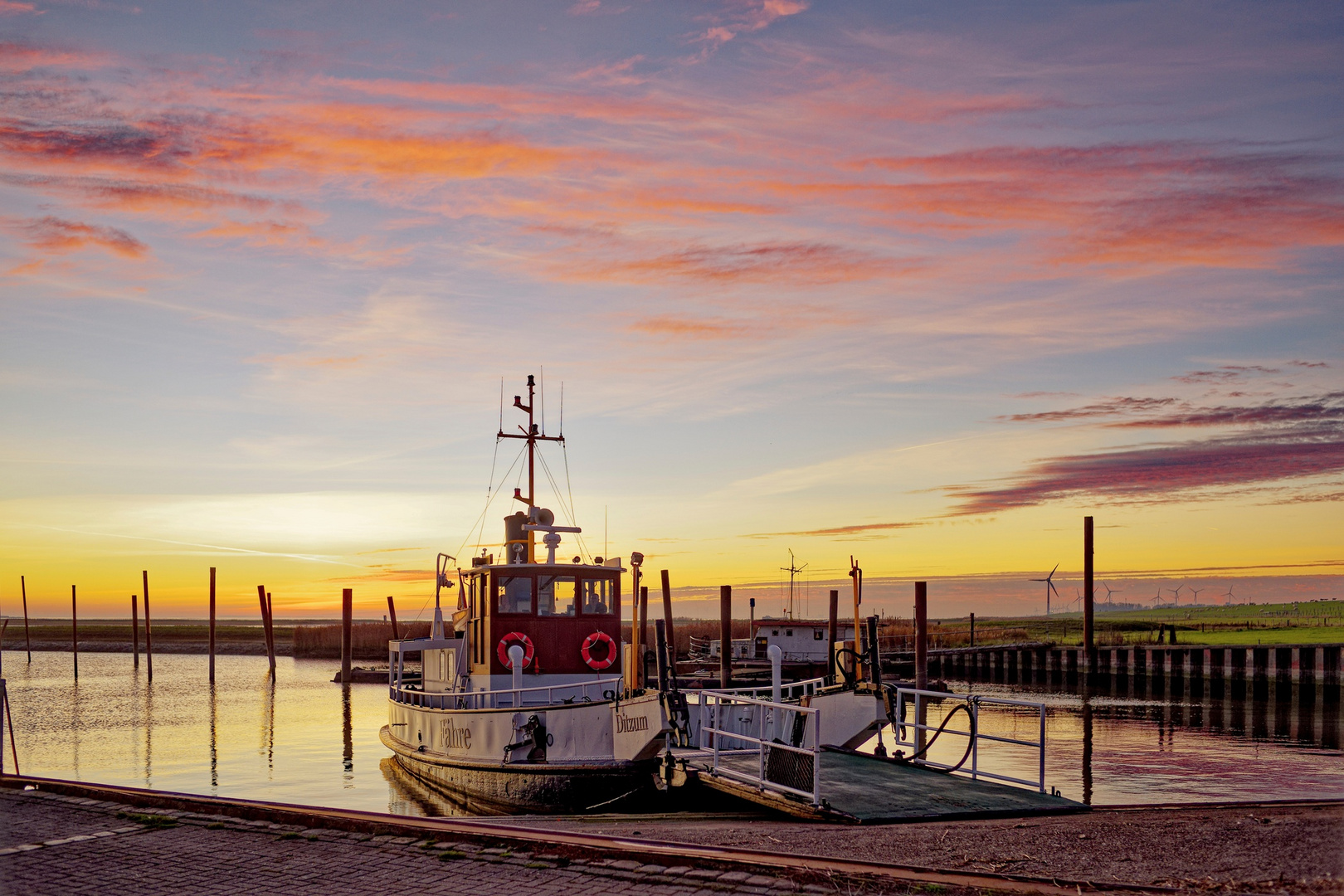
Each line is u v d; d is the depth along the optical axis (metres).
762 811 14.66
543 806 17.03
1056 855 8.27
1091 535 59.81
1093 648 58.72
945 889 7.04
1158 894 6.88
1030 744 12.97
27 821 10.30
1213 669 55.22
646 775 16.36
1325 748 30.66
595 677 20.84
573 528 21.86
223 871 8.25
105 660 88.81
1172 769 25.97
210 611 63.75
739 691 16.98
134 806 11.02
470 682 21.64
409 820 9.67
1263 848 8.21
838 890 7.13
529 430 24.81
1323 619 102.12
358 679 64.56
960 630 98.44
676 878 7.61
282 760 30.08
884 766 14.85
